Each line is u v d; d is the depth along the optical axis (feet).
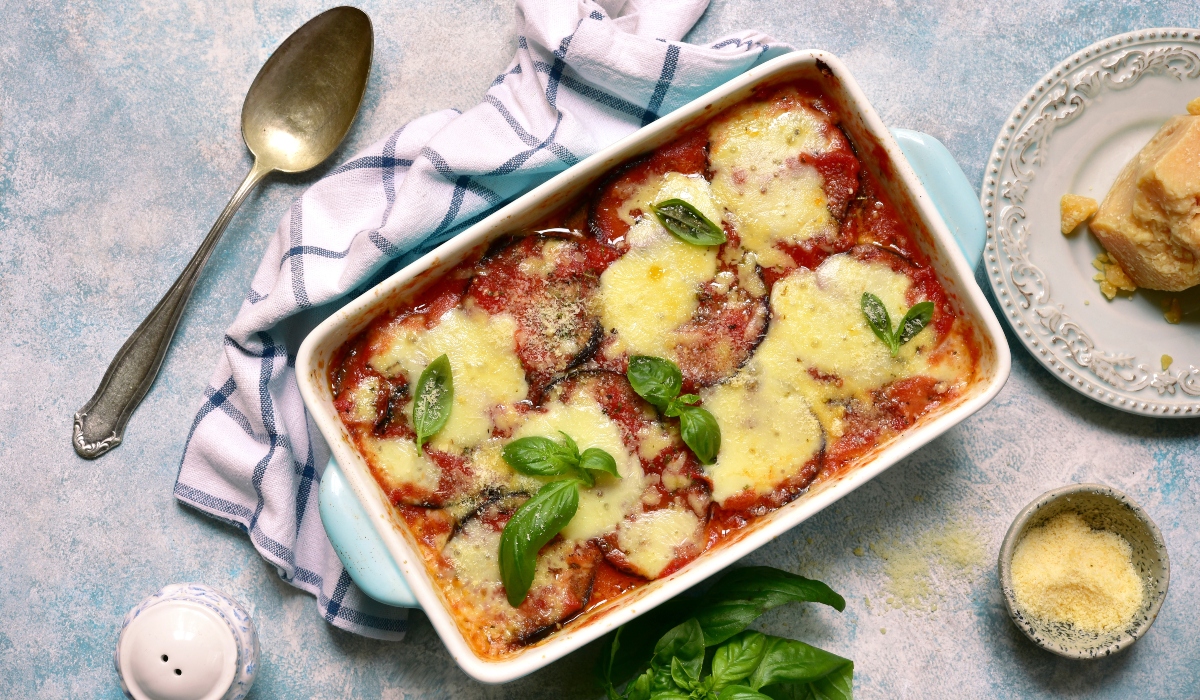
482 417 2.03
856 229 2.07
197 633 2.11
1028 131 2.22
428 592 1.99
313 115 2.23
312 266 2.14
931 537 2.26
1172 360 2.23
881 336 2.03
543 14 2.13
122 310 2.25
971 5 2.27
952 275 2.02
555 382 2.03
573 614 2.04
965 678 2.25
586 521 2.03
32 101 2.26
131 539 2.24
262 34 2.26
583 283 2.05
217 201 2.26
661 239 2.04
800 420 2.04
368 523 2.04
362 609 2.21
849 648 2.26
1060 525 2.21
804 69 2.04
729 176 2.05
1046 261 2.24
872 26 2.27
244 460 2.17
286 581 2.23
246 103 2.22
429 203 2.12
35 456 2.24
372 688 2.24
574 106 2.16
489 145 2.13
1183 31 2.21
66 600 2.24
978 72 2.27
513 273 2.05
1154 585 2.15
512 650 2.03
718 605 2.11
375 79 2.25
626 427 2.03
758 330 2.04
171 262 2.26
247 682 2.15
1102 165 2.25
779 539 2.26
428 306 2.05
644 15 2.22
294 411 2.21
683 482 2.04
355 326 2.03
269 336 2.17
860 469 2.01
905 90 2.27
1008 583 2.13
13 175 2.25
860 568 2.26
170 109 2.25
